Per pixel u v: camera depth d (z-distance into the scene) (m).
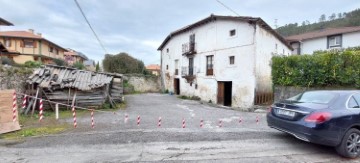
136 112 11.80
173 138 6.14
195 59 22.23
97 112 11.62
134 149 5.26
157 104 16.28
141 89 28.94
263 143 5.78
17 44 31.69
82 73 14.06
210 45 19.94
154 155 4.88
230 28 17.72
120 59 31.69
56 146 5.41
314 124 4.72
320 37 24.66
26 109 10.59
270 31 17.53
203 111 12.85
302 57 11.90
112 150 5.18
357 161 4.69
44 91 11.76
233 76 17.30
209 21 19.98
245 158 4.71
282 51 21.28
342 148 4.80
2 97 7.01
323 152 5.17
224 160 4.59
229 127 7.80
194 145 5.58
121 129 7.18
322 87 11.05
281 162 4.52
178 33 25.44
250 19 15.54
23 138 6.12
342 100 5.16
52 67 13.87
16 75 12.18
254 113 12.49
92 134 6.45
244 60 16.38
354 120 4.95
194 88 22.30
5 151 5.06
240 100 16.61
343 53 10.33
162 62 30.55
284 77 12.70
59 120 9.00
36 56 32.41
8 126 6.91
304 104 5.30
